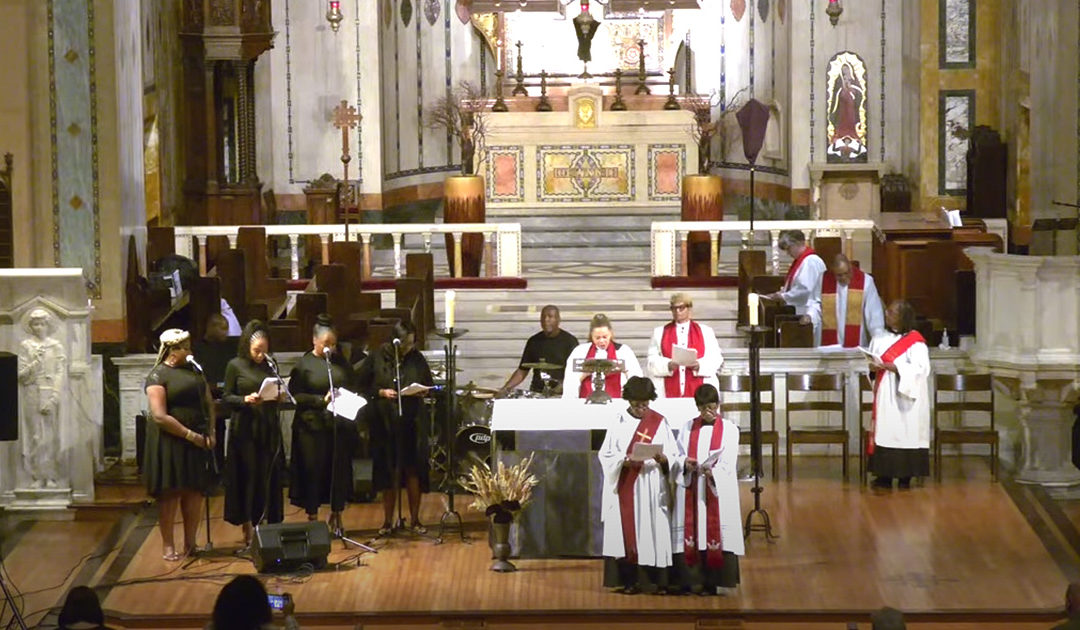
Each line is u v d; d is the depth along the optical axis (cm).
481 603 1427
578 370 1605
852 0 2900
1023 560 1534
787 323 1950
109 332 1917
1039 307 1767
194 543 1571
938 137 2795
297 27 2911
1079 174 2150
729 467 1447
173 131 2603
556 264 2839
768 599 1434
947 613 1398
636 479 1441
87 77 1903
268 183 2919
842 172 2859
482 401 1753
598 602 1429
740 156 3061
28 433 1706
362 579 1492
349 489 1603
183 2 2609
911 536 1605
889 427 1750
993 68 2780
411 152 3105
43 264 1922
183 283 2009
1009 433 1911
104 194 1914
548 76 3244
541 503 1538
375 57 2914
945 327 2047
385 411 1593
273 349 1880
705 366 1752
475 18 3188
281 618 1320
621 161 3103
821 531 1622
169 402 1532
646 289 2459
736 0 3105
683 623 1398
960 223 2180
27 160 1911
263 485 1561
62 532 1662
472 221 2597
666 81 3219
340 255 2125
